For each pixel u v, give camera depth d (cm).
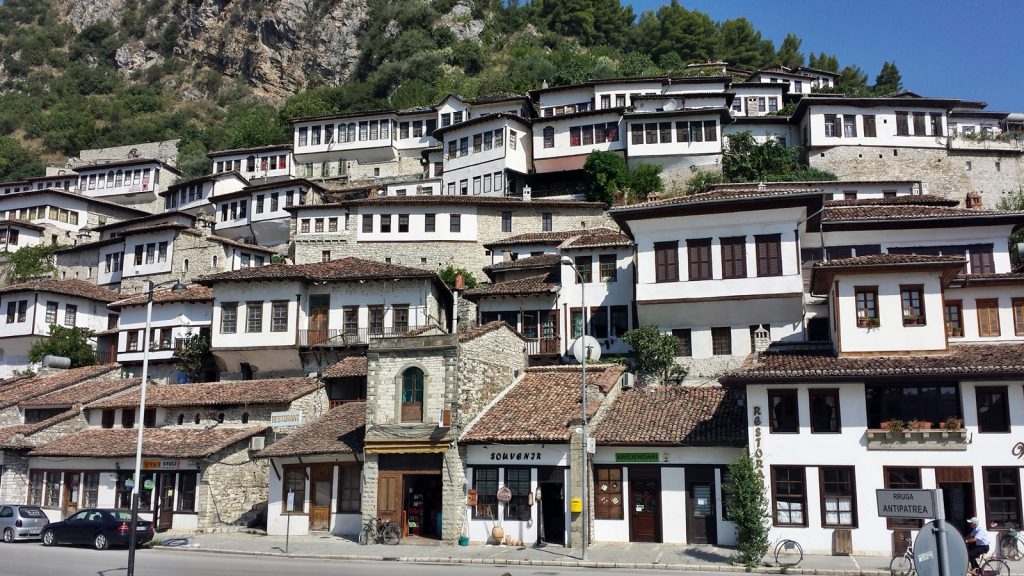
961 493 2869
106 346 6278
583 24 14475
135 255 7050
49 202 8631
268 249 7094
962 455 2827
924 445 2859
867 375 2870
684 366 4378
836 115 7075
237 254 6825
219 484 3912
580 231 5750
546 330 4919
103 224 8906
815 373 2919
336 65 15712
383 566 2770
